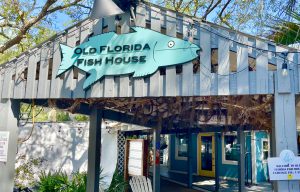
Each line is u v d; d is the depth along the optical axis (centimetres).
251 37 432
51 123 1079
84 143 1060
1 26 892
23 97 547
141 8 493
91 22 521
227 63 440
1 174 540
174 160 1716
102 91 498
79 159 1054
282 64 414
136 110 697
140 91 476
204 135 1616
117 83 492
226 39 445
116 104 621
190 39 462
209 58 450
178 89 458
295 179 390
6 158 541
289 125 404
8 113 555
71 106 610
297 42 432
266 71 421
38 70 557
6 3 869
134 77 479
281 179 391
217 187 1149
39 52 546
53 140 1070
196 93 450
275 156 414
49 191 842
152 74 472
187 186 1256
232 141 1509
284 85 411
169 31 475
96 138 689
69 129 1072
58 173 941
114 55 495
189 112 675
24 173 943
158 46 475
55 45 537
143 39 484
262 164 1482
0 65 567
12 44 831
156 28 482
